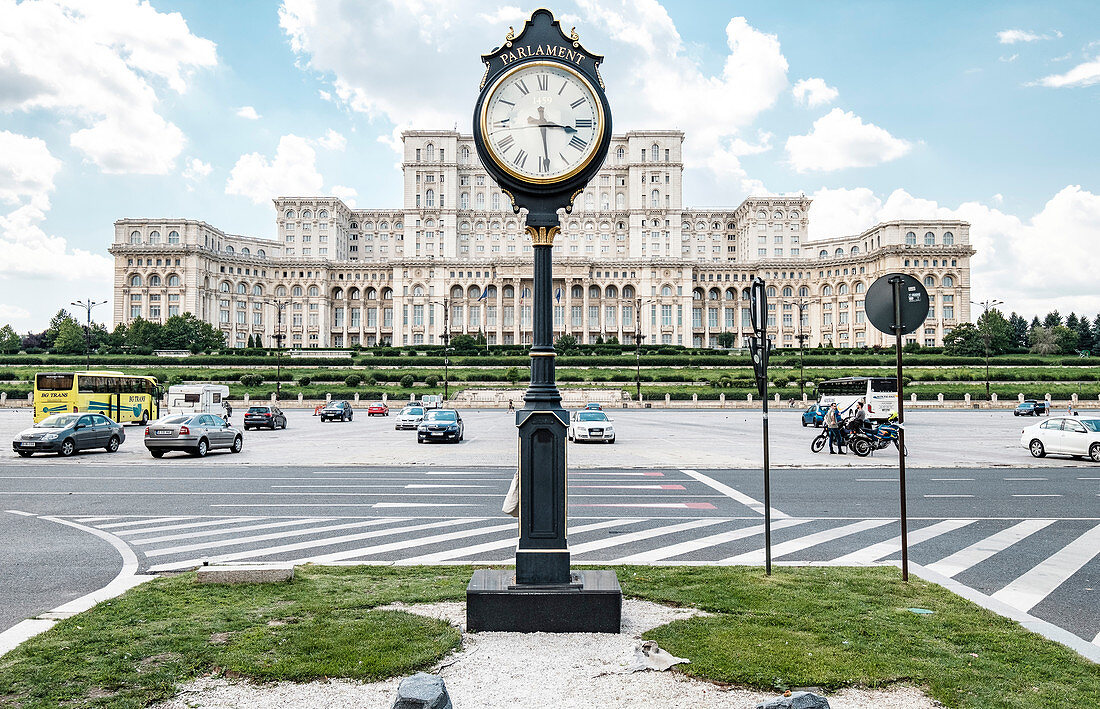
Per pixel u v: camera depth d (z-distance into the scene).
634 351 114.44
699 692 5.08
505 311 143.50
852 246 151.62
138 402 44.31
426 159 151.38
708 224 164.88
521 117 7.08
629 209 152.62
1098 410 61.47
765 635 6.15
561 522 6.57
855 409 27.02
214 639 6.06
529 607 6.31
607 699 4.96
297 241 153.75
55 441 24.17
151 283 137.50
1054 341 110.94
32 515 13.07
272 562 9.41
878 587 7.83
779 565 9.16
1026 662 5.64
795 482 18.11
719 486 17.28
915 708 4.84
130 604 7.07
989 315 109.12
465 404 74.31
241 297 147.75
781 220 156.62
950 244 139.50
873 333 139.00
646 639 6.07
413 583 7.92
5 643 6.18
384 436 36.38
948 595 7.55
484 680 5.26
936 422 48.62
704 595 7.42
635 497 15.47
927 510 13.91
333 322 152.12
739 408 71.44
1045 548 10.59
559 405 6.72
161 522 12.39
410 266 143.00
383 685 5.19
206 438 24.81
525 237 154.00
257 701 4.91
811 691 5.09
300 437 35.59
